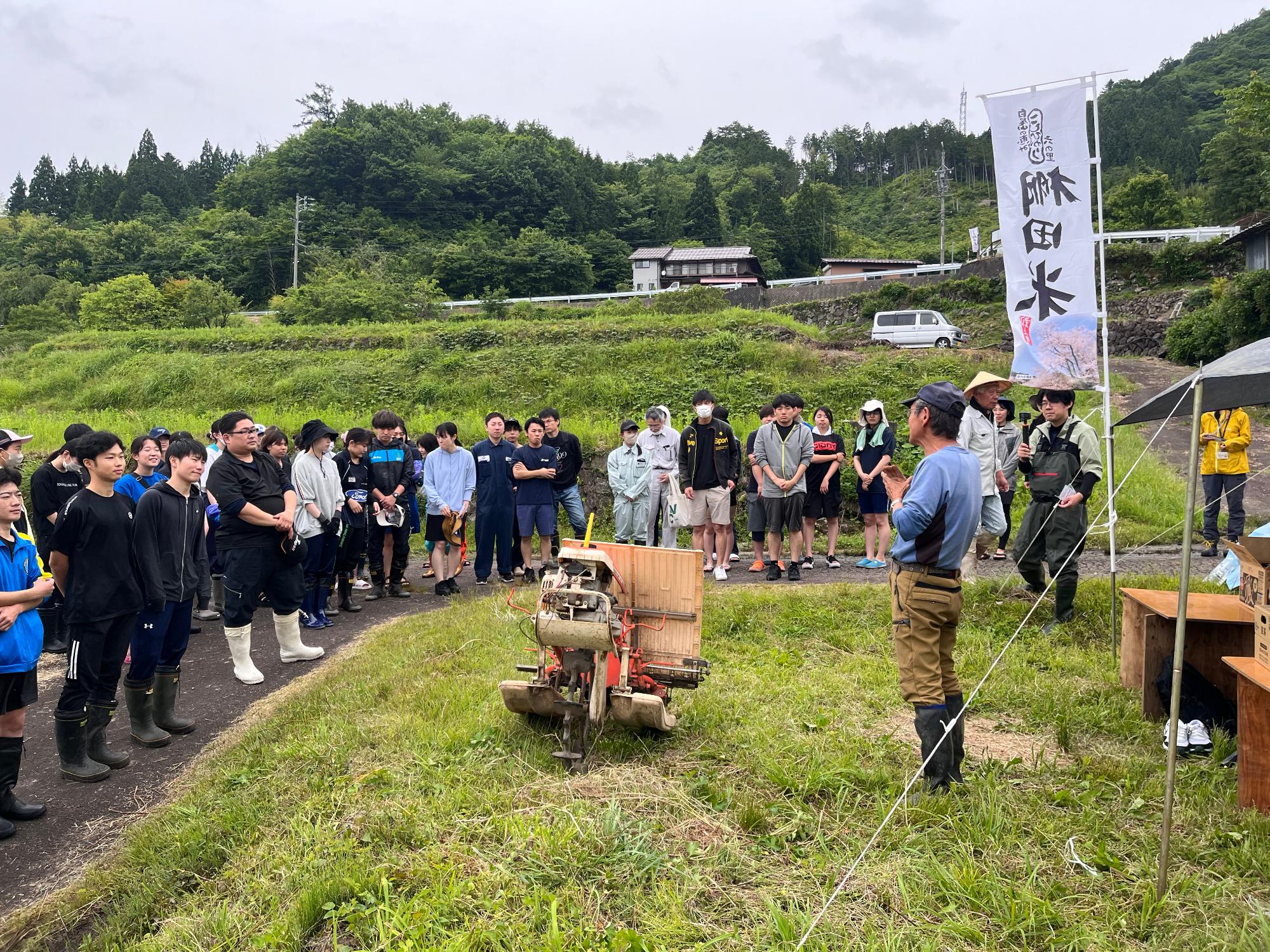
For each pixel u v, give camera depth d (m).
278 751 5.12
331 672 6.83
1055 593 7.41
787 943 3.13
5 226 85.44
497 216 79.88
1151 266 30.31
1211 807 4.15
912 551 4.26
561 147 100.50
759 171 107.06
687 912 3.40
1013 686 5.89
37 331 49.25
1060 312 7.00
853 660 6.55
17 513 4.61
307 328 29.42
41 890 4.03
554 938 3.15
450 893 3.48
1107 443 6.98
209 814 4.45
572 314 35.62
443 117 103.38
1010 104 7.12
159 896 3.84
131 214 93.88
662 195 89.38
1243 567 4.52
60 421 19.83
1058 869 3.64
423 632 7.74
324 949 3.36
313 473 8.31
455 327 27.03
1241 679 4.12
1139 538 10.46
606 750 4.85
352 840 4.00
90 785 5.11
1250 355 4.29
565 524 13.90
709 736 5.07
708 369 19.25
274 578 7.12
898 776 4.52
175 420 19.95
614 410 17.86
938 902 3.42
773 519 9.62
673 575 5.27
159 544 5.64
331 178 78.69
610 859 3.72
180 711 6.27
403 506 9.71
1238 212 48.97
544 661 4.87
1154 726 5.20
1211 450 9.75
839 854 3.78
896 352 20.39
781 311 35.88
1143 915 3.29
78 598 5.10
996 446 8.20
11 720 4.59
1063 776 4.55
